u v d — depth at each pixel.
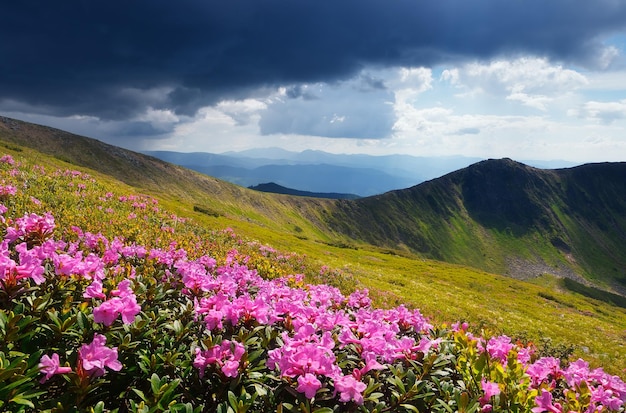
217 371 4.50
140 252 9.06
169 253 9.37
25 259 5.08
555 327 36.22
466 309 33.59
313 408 4.38
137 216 26.55
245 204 186.62
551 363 6.18
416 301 29.41
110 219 21.47
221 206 170.12
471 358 5.47
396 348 5.54
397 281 42.44
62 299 5.48
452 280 68.62
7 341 4.07
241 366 4.52
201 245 19.09
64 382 4.19
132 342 4.69
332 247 94.50
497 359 5.78
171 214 32.69
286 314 6.29
